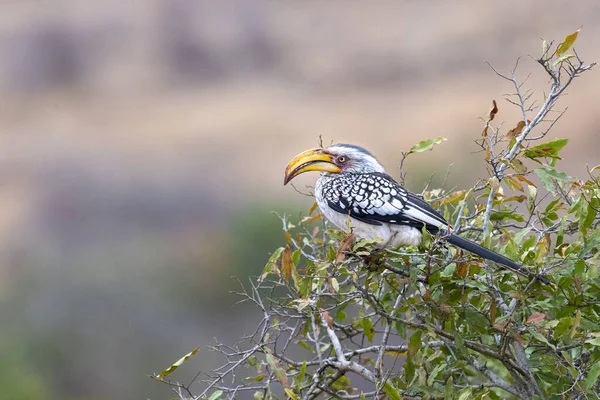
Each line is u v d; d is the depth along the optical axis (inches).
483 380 290.2
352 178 330.6
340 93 1191.6
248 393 365.7
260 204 674.8
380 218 317.4
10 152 1045.2
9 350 585.9
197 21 1407.5
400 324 261.6
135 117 1185.4
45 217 848.9
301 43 1347.2
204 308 616.4
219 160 986.7
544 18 1201.4
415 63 1208.8
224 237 658.2
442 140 309.7
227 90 1270.9
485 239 263.0
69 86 1354.6
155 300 633.6
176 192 899.4
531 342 268.8
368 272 266.2
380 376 266.8
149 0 1430.9
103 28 1435.8
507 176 272.8
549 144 268.1
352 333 306.5
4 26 1456.7
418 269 259.0
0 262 729.0
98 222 845.2
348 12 1402.6
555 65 266.8
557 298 253.4
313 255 308.7
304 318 283.1
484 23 1250.0
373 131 1030.4
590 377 242.2
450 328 261.9
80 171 976.3
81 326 609.9
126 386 578.2
